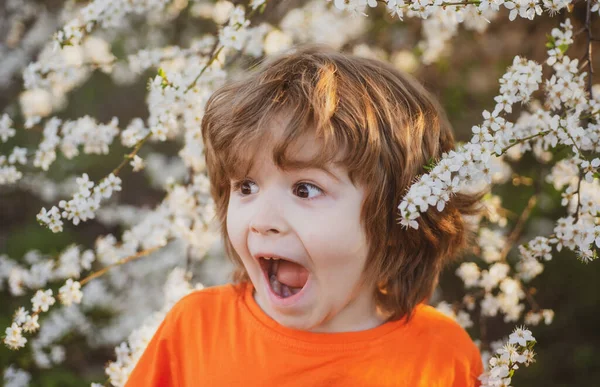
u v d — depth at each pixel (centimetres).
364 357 127
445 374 133
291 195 119
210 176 141
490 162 122
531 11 128
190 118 181
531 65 133
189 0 321
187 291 186
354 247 121
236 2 196
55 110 350
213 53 184
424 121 136
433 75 310
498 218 212
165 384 137
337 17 268
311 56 134
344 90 124
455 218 146
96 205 164
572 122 131
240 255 126
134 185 366
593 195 162
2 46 345
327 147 116
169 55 203
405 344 132
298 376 125
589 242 129
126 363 174
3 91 354
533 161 283
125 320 284
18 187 350
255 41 205
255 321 131
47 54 276
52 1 346
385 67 141
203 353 133
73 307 270
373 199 122
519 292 196
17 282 212
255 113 121
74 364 283
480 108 328
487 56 333
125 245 213
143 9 190
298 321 122
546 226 294
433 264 142
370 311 133
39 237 333
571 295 321
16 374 238
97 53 307
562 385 290
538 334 315
